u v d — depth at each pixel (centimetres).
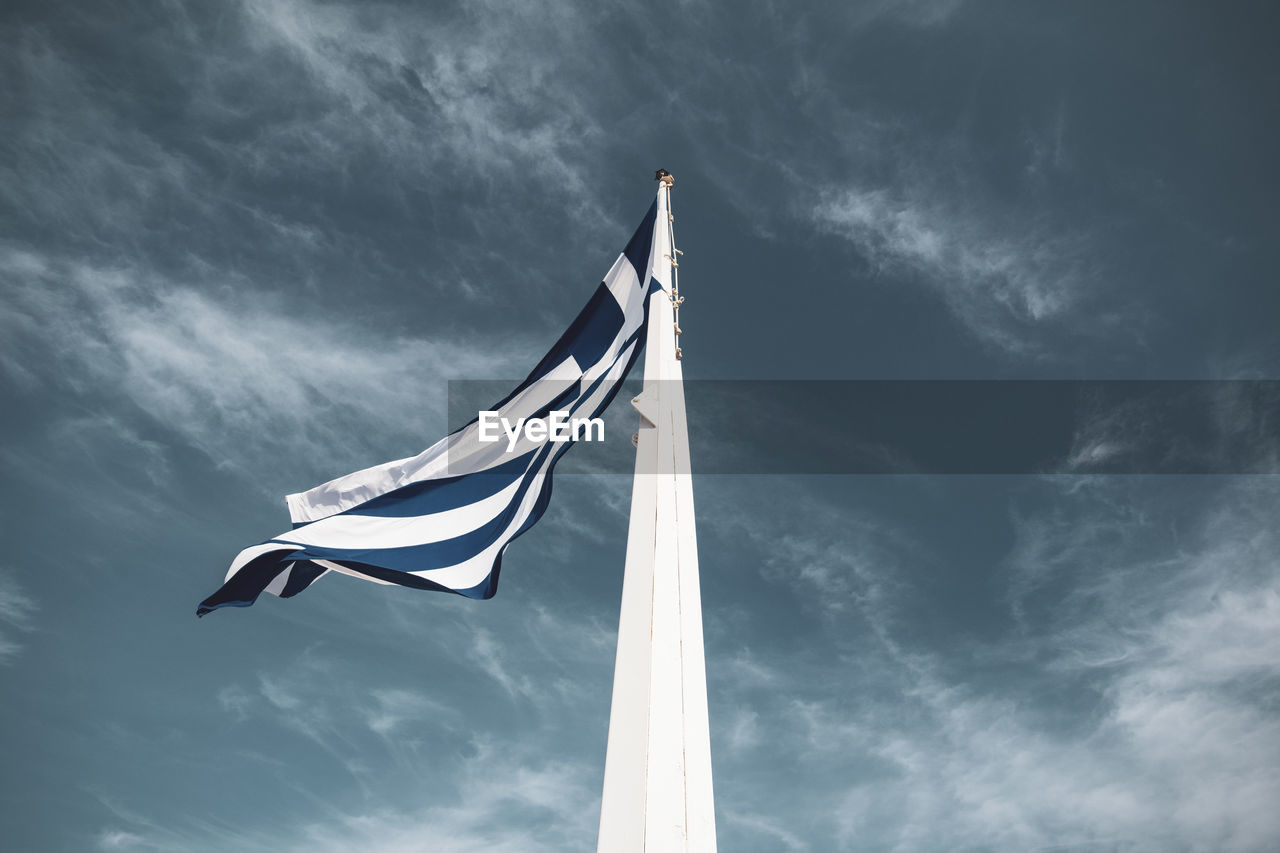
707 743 715
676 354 1072
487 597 1049
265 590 1063
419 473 1147
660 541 837
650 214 1359
